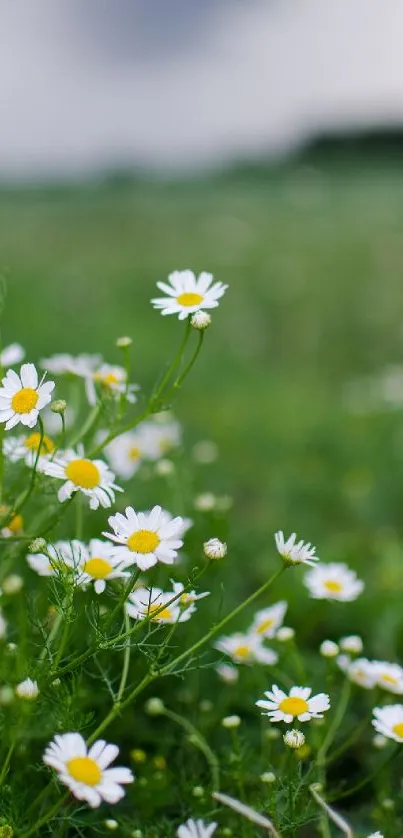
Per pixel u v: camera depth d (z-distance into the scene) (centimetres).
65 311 272
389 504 146
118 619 93
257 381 239
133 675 93
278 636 94
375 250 368
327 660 92
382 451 174
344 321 295
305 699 86
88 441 94
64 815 84
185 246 382
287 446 175
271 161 591
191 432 178
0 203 486
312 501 149
